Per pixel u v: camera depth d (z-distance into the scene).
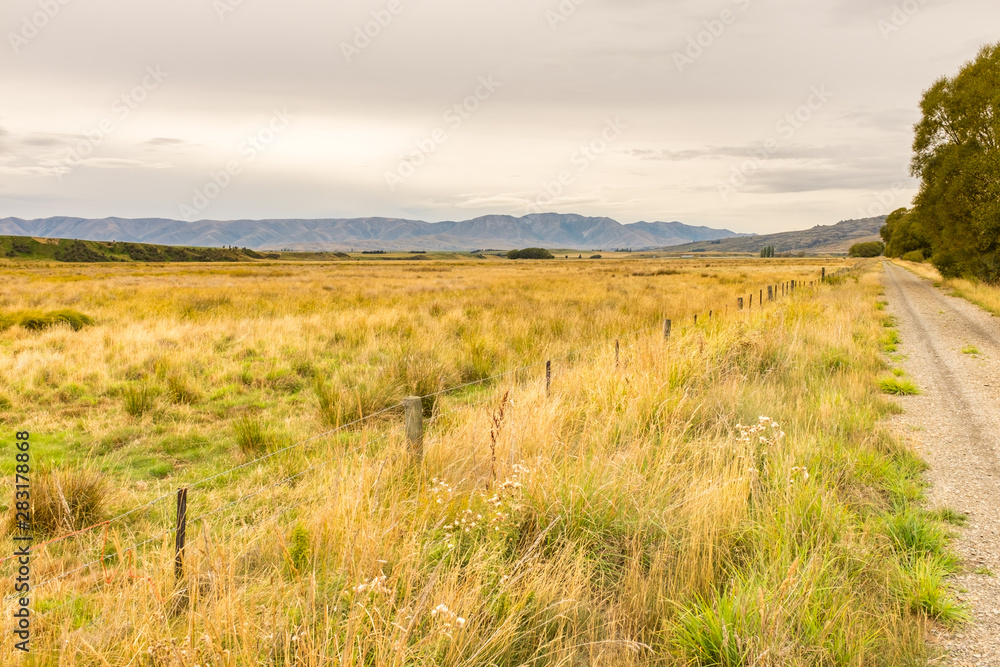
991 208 23.91
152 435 6.98
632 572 3.33
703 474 4.55
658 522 3.91
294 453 6.08
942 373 9.89
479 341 11.15
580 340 12.45
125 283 33.88
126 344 11.44
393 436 5.18
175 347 11.67
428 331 13.54
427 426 6.82
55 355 10.33
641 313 16.52
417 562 3.15
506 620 2.76
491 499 3.80
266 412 7.88
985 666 2.75
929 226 31.11
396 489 4.19
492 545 3.52
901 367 10.45
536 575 3.19
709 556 3.36
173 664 2.32
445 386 8.84
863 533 3.82
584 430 5.52
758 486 4.49
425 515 3.81
